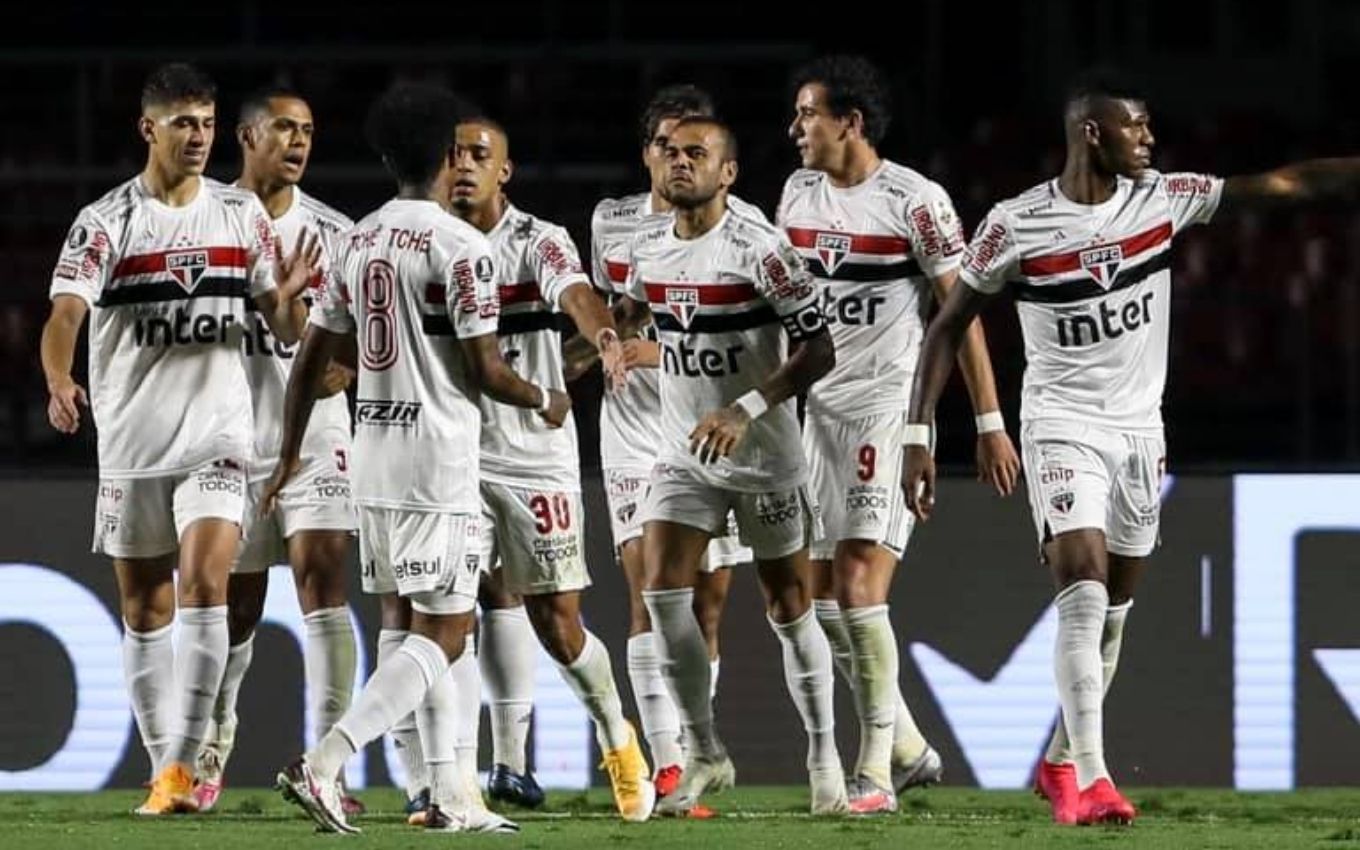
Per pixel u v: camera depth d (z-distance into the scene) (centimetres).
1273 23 7244
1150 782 3703
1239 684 3703
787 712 3703
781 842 2558
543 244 2953
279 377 3178
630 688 3725
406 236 2555
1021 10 6788
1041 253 2812
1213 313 5631
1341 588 3697
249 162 3219
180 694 3011
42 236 5662
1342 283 5641
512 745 3225
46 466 5019
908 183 3148
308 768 2511
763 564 2936
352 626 3195
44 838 2619
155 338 3014
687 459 2883
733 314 2834
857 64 3162
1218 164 6488
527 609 3016
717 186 2825
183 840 2586
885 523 3125
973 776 3697
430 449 2556
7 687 3694
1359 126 6531
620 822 2873
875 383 3134
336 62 6125
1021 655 3709
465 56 5919
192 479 3011
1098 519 2794
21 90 6312
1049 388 2839
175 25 6694
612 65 6297
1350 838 2656
